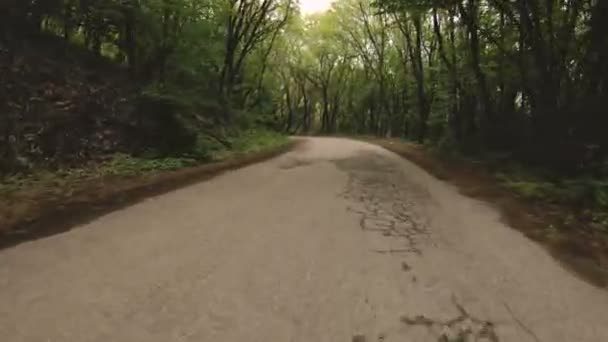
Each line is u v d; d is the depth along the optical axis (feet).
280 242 17.54
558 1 42.14
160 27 58.70
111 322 10.66
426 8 50.14
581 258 16.65
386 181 34.32
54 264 14.14
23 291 12.07
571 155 33.65
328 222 20.95
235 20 79.05
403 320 11.41
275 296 12.48
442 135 75.31
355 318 11.40
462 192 30.32
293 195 27.61
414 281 13.97
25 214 19.20
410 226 20.71
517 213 23.73
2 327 10.18
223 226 19.58
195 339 10.07
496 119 52.95
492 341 10.56
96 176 29.17
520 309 12.25
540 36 39.42
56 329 10.21
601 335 10.93
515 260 16.25
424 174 39.34
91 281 12.94
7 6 38.14
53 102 34.27
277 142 75.20
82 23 51.13
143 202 23.61
